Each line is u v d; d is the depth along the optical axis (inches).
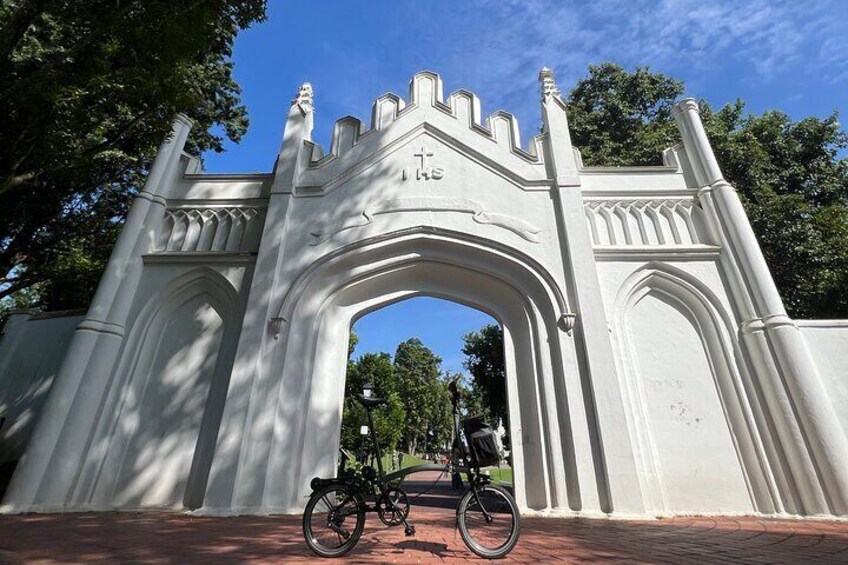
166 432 328.5
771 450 301.6
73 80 302.7
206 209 409.4
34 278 531.8
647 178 410.9
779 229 541.3
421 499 475.2
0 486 345.1
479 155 405.1
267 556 152.6
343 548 154.4
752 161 604.1
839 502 269.9
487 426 163.5
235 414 303.0
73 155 359.3
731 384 324.8
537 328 341.7
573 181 385.4
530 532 213.5
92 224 550.6
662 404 326.3
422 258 373.1
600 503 282.4
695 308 355.6
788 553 161.3
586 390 311.4
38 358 421.1
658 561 145.6
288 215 379.6
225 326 358.6
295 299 347.9
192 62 363.9
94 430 315.0
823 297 523.8
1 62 279.6
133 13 296.5
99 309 342.6
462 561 144.9
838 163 669.3
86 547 167.9
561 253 363.3
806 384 297.3
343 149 422.9
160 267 376.5
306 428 323.6
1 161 352.5
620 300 354.3
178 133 441.4
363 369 1627.7
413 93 444.8
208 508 276.7
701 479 303.9
